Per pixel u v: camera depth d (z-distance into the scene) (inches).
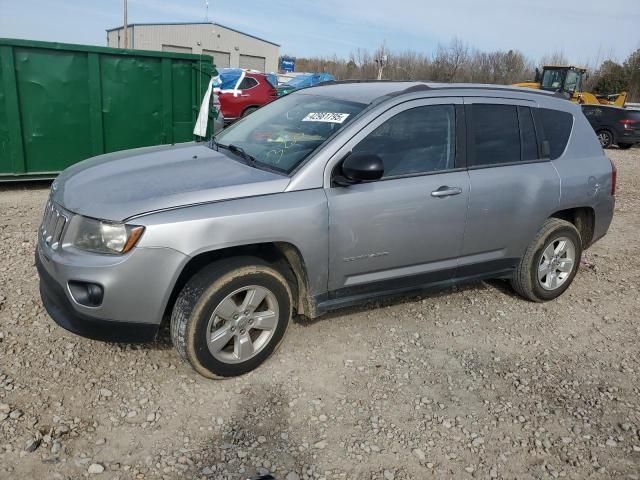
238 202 128.1
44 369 134.4
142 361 140.9
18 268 190.4
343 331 164.2
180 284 133.6
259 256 141.4
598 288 214.7
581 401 138.9
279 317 139.7
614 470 116.0
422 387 139.9
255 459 111.4
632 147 844.0
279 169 141.3
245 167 144.0
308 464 111.2
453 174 160.1
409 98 154.2
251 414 124.8
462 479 110.5
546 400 138.2
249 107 618.5
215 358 131.0
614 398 141.0
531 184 174.7
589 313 191.0
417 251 156.8
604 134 784.9
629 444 124.1
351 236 143.2
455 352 158.2
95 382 131.3
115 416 120.7
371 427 123.5
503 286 208.7
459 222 161.5
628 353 164.9
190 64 340.2
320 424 123.3
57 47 300.7
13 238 222.5
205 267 129.2
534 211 177.3
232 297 131.4
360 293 153.4
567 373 151.5
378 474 110.0
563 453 120.0
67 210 128.3
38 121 306.8
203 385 133.7
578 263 197.0
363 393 135.5
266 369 142.1
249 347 136.7
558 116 189.0
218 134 181.6
